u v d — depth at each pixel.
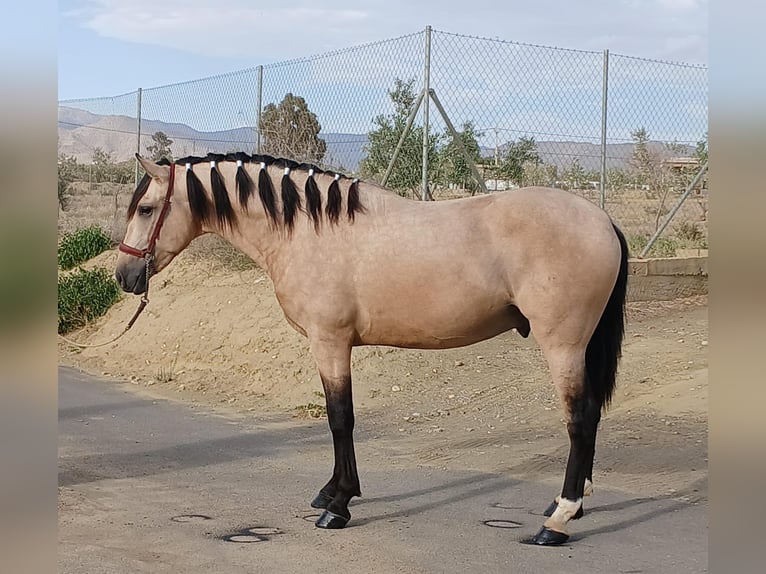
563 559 4.14
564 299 4.30
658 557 4.17
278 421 7.92
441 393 8.42
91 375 10.55
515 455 6.43
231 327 10.62
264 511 4.99
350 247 4.63
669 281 11.59
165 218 4.93
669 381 8.08
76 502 5.13
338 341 4.69
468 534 4.56
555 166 10.87
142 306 5.10
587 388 4.41
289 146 11.09
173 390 9.52
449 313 4.51
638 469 5.88
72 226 17.36
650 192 12.00
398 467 6.18
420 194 9.97
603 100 10.91
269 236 4.83
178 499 5.24
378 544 4.38
